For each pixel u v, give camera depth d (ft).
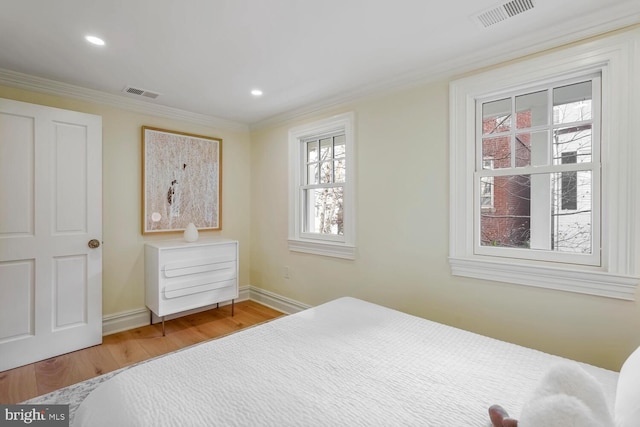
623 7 4.90
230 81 8.05
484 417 2.87
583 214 5.80
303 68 7.30
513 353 4.17
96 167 8.25
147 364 3.81
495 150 6.70
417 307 7.58
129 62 6.96
